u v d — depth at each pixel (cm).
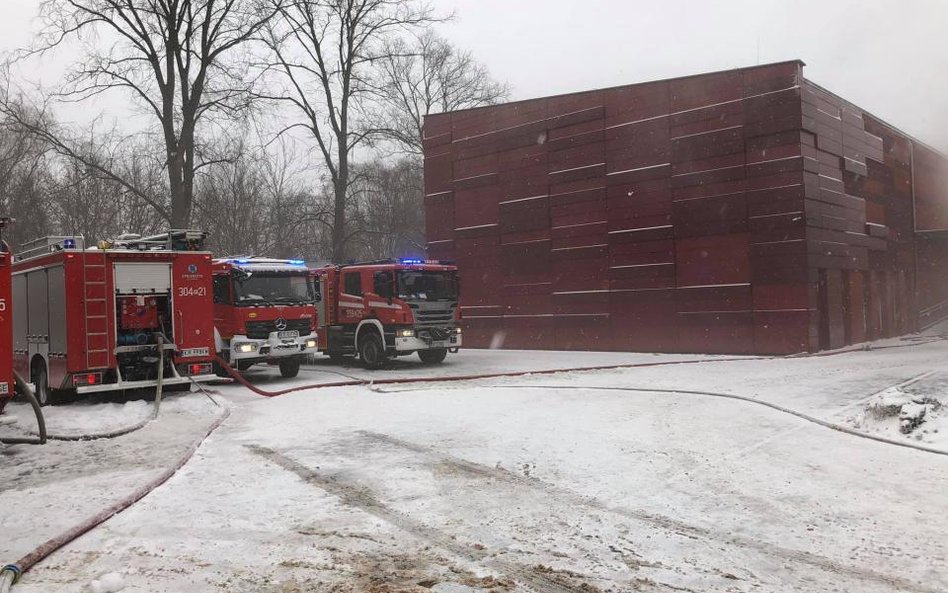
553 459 805
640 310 2305
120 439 980
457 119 2817
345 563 498
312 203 3919
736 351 2105
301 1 3062
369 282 1948
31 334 1377
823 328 2127
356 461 814
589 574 474
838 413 1019
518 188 2630
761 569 481
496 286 2695
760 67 2077
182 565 497
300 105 3275
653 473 738
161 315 1349
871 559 496
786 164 2034
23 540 553
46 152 2741
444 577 470
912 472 714
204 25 2669
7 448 928
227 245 3875
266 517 607
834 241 2184
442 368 1911
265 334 1634
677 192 2231
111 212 3456
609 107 2384
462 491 681
